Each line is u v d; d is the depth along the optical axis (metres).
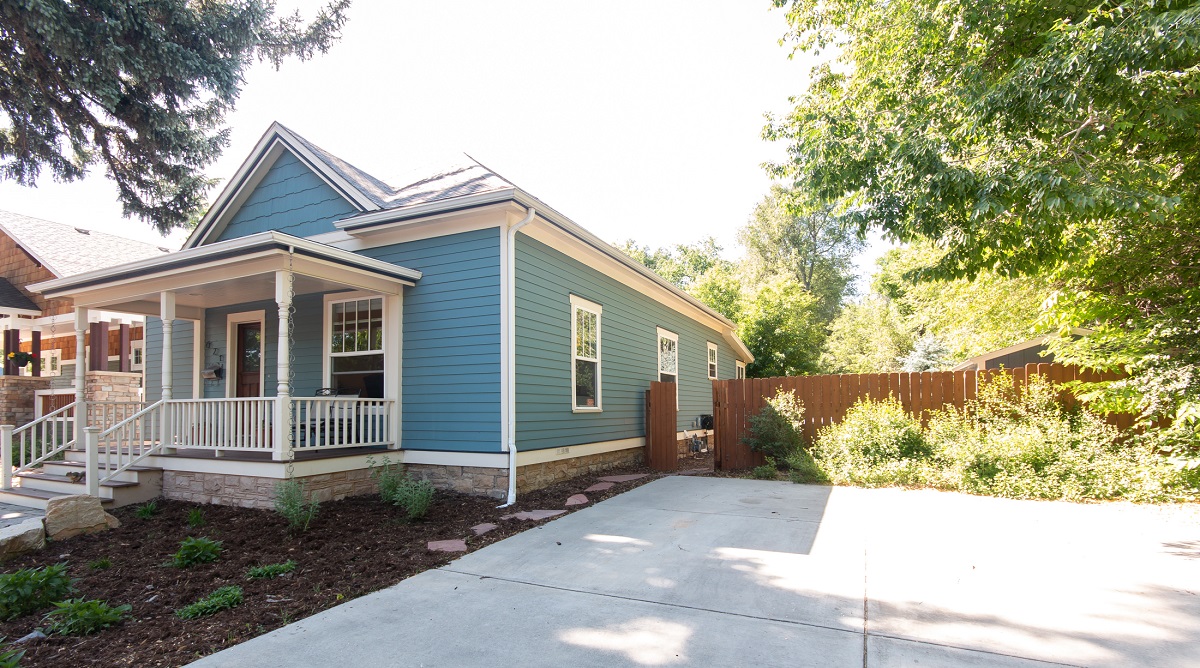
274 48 8.34
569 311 9.63
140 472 7.55
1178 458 6.64
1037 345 11.89
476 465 7.82
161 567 4.92
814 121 7.69
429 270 8.43
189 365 10.72
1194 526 5.62
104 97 7.02
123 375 12.01
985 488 7.34
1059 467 7.17
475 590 4.29
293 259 6.90
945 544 5.17
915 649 3.17
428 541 5.65
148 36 6.97
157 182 9.06
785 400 9.93
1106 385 7.19
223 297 9.34
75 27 6.46
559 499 7.71
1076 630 3.38
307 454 7.33
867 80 9.31
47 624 3.76
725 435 10.43
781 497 7.52
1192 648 3.12
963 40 7.39
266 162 9.95
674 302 14.84
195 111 8.40
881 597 3.95
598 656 3.18
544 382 8.70
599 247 9.87
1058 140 6.03
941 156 6.21
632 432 11.98
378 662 3.16
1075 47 5.43
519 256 8.20
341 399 7.68
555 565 4.86
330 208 9.45
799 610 3.76
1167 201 5.15
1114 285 7.95
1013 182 5.61
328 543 5.56
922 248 17.48
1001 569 4.47
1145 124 6.06
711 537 5.61
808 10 10.30
